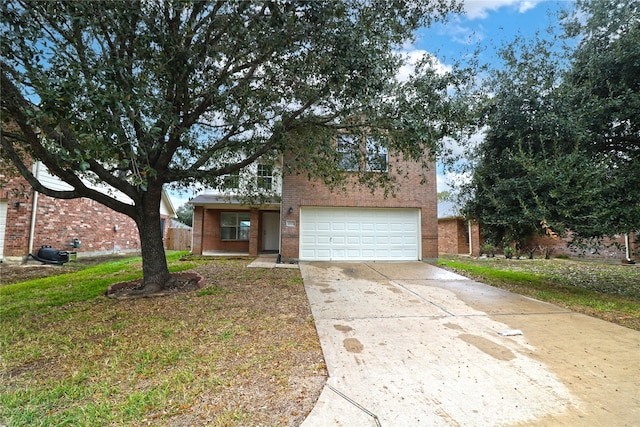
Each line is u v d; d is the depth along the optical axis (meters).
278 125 6.19
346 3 4.70
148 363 3.20
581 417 2.32
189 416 2.33
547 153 6.18
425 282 7.49
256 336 3.89
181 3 3.95
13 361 3.29
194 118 5.80
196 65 4.61
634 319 4.63
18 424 2.26
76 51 4.08
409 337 3.90
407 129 5.64
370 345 3.63
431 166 11.45
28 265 10.50
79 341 3.79
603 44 5.93
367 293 6.29
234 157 8.22
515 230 6.99
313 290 6.48
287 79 5.70
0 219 10.88
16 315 4.84
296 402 2.50
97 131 3.56
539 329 4.21
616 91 5.68
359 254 11.19
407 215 11.45
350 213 11.27
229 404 2.47
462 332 4.09
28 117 3.66
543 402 2.51
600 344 3.69
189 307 5.14
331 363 3.17
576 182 5.49
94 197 5.81
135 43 4.29
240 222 15.51
